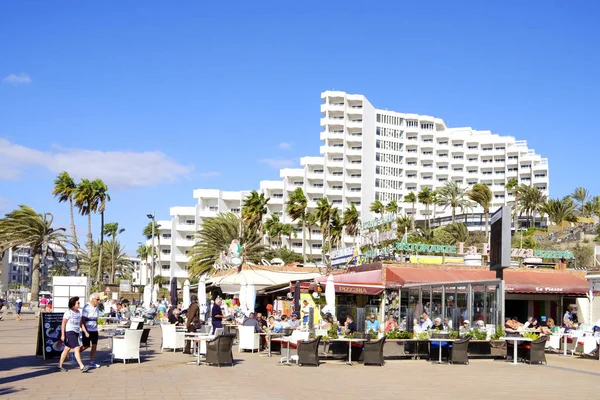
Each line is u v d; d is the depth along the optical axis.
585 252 81.38
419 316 27.95
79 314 15.99
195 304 21.02
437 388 14.44
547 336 20.88
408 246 34.28
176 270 129.38
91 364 16.62
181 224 130.12
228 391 13.10
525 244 90.19
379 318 30.52
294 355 20.53
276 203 133.62
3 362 17.59
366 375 16.67
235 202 133.75
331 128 142.62
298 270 38.16
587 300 34.94
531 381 16.14
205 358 19.55
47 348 18.27
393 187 147.00
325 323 21.42
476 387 14.77
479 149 154.12
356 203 138.62
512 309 35.12
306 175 136.88
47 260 146.88
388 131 147.88
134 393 12.53
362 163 140.12
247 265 38.25
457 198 132.00
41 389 12.85
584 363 21.39
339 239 101.19
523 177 151.25
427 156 150.38
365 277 31.39
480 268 32.69
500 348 21.86
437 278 30.52
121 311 34.94
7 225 60.81
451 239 100.06
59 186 73.81
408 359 21.27
